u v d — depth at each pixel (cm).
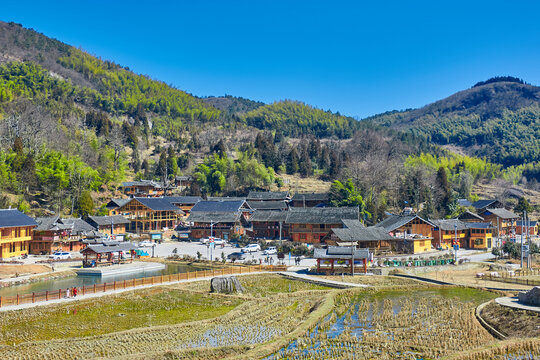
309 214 11325
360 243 9469
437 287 6594
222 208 12975
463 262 8575
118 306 5369
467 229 11162
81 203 12194
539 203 19862
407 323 4600
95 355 3669
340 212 11206
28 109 18512
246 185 19025
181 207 15025
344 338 4075
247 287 6656
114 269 7831
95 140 18062
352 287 6512
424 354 3681
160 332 4306
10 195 11825
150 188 16850
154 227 13112
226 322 4675
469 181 19512
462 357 3462
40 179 12738
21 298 5519
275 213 12012
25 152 13862
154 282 6669
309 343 3972
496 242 11600
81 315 4931
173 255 9438
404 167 19600
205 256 9581
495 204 14988
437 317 4819
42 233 9369
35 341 3981
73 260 8625
